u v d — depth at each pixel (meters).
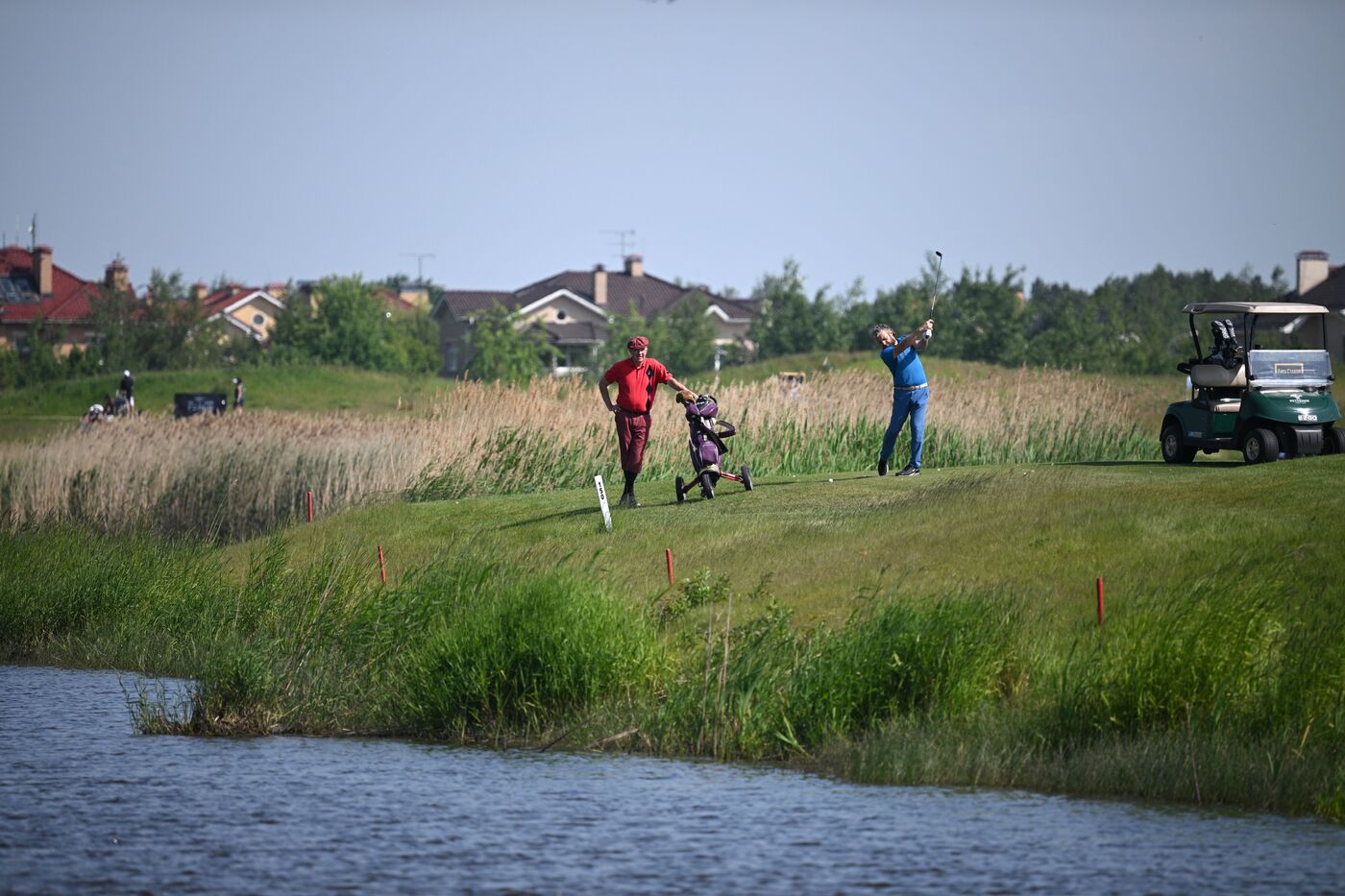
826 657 40.03
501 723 42.03
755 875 28.94
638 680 42.62
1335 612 38.75
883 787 35.53
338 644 50.47
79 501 87.88
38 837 31.75
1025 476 58.94
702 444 63.00
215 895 27.97
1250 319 60.22
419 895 27.94
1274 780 33.34
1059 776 34.94
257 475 87.31
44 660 57.12
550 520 63.34
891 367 64.25
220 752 40.50
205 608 58.50
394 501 80.44
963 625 39.56
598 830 32.06
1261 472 53.78
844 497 59.16
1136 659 36.81
